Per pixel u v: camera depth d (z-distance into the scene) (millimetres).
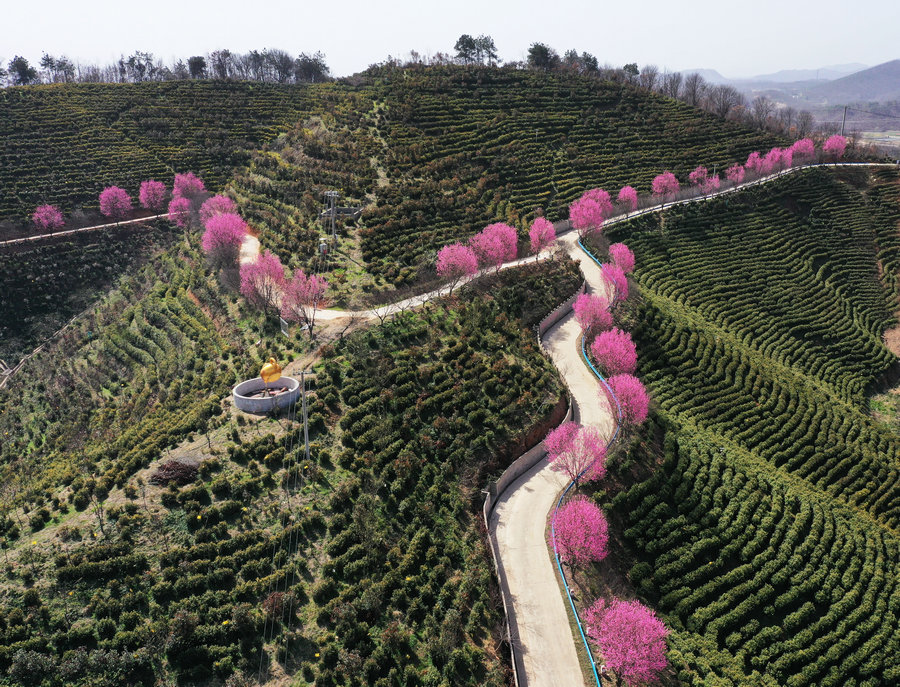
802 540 65625
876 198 149375
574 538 56344
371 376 74812
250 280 90875
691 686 51625
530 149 157375
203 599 48906
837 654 55312
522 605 53969
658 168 158750
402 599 51375
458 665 47125
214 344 88500
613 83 197750
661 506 64938
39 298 114375
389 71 198625
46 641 45531
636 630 48719
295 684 44406
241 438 66188
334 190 124500
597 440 65750
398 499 60594
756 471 72500
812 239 135750
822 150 169375
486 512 62281
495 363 78500
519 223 125125
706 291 114000
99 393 87562
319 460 63219
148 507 57406
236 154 154250
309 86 196125
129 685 43688
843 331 111438
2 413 88938
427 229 118625
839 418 86062
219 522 55875
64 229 129125
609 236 127438
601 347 80312
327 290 97062
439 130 159250
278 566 52469
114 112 170250
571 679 48406
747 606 57719
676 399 83438
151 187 135125
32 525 56531
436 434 68188
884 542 67812
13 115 162250
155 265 118375
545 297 98438
